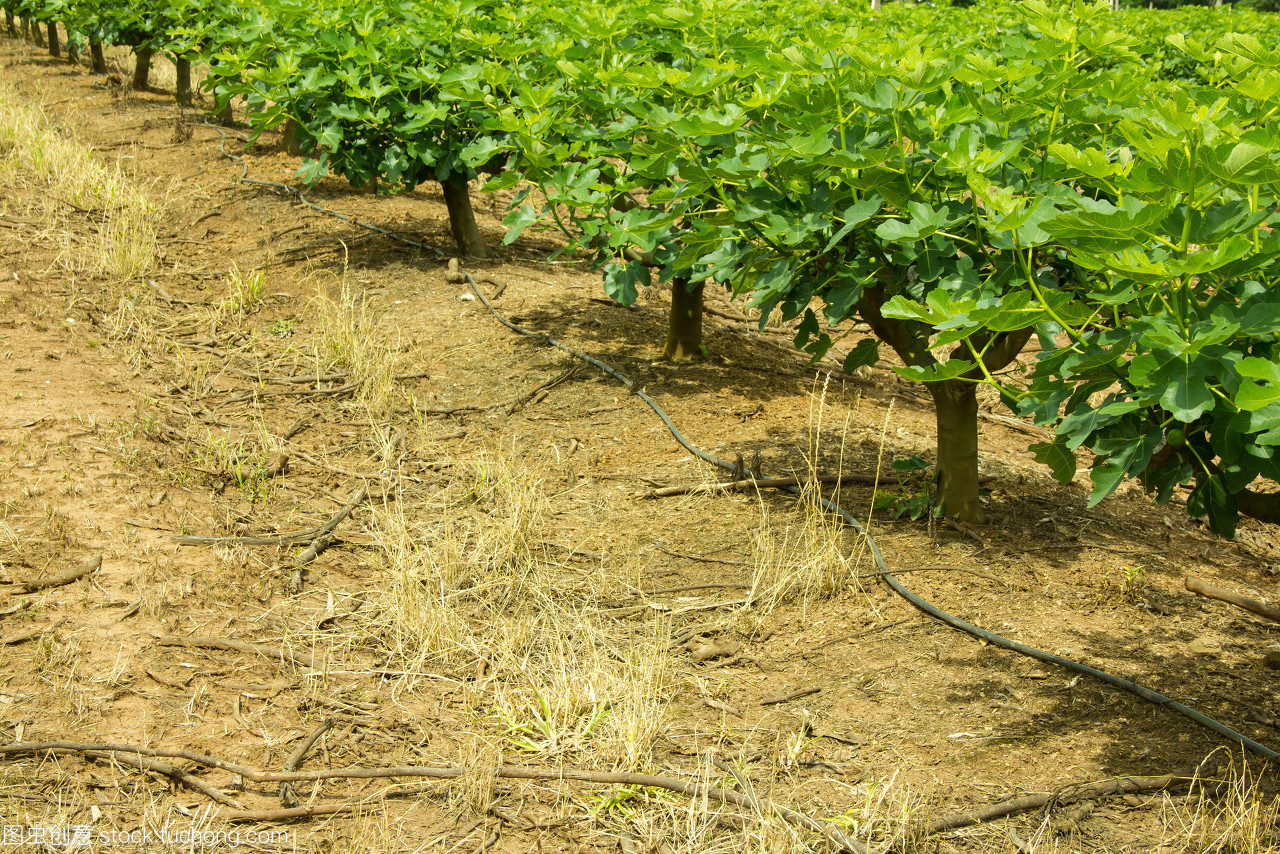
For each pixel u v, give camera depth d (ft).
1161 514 15.37
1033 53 12.49
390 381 18.33
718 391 18.88
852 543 13.73
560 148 17.07
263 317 22.08
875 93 11.75
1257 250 8.16
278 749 9.62
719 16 16.44
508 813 8.91
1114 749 9.66
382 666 11.13
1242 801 8.34
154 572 12.28
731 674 11.12
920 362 13.35
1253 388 6.68
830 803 8.99
